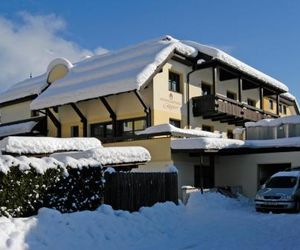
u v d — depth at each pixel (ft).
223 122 99.60
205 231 42.50
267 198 59.21
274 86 110.22
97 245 34.04
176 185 54.65
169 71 86.94
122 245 35.17
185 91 89.76
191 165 75.61
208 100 88.74
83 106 92.07
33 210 36.27
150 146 72.95
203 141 68.08
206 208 63.10
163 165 71.10
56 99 88.33
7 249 28.78
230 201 69.15
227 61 90.43
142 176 49.62
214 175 82.07
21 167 35.81
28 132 96.48
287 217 52.65
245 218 52.11
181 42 93.91
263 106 119.14
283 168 80.43
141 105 82.53
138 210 48.39
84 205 41.11
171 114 85.10
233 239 37.78
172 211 50.16
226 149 72.64
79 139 57.36
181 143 69.72
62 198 39.04
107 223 38.68
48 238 32.27
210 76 98.07
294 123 81.35
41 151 52.01
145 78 77.15
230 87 104.58
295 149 74.43
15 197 35.01
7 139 49.85
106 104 83.66
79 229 35.42
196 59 90.48
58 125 96.07
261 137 84.99
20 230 31.76
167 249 33.81
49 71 102.73
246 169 79.51
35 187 36.68
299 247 33.37
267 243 35.47
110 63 93.30
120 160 52.44
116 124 85.81
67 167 40.01
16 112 111.75
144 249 33.88
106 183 45.37
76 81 92.12
